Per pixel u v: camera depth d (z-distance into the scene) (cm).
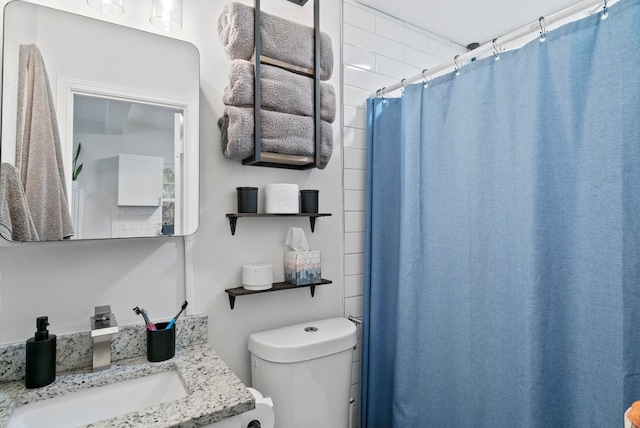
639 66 88
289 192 134
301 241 144
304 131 133
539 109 108
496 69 121
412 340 148
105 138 107
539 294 108
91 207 104
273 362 123
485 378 123
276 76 128
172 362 107
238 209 130
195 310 125
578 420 101
